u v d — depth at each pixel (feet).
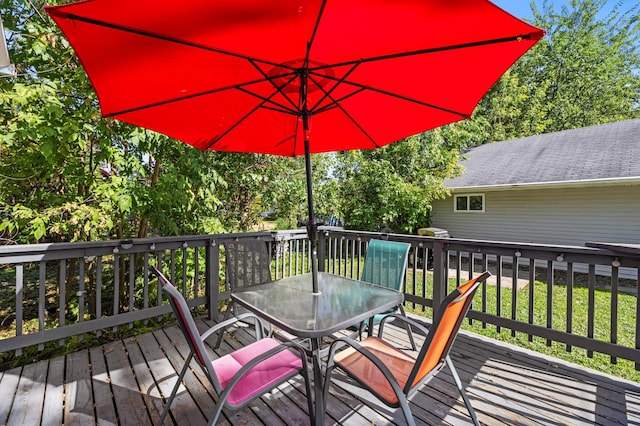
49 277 22.12
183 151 13.47
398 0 3.89
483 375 7.73
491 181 26.96
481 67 5.50
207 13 4.03
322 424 5.23
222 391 4.69
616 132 27.07
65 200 11.98
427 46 4.98
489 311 15.55
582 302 17.02
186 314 4.52
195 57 5.21
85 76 10.83
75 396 6.84
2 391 7.00
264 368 5.62
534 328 8.79
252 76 6.20
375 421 6.09
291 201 19.52
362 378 5.29
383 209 26.27
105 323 9.41
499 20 4.18
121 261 15.33
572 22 49.37
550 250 8.43
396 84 6.43
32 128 9.88
